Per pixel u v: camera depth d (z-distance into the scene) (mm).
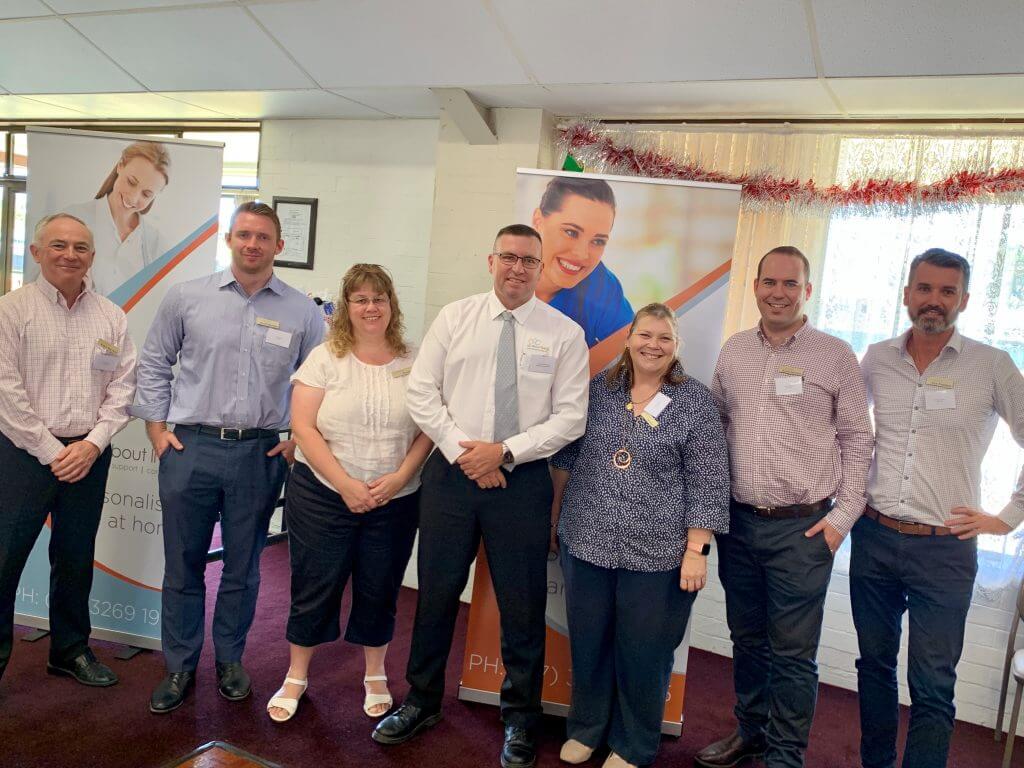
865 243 3113
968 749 2809
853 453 2283
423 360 2395
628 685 2352
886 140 3080
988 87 2639
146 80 3816
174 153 2957
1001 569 2961
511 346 2359
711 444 2279
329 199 4258
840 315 3158
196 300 2586
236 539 2654
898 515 2273
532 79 3100
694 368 2752
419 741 2520
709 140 3318
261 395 2611
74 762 2230
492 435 2338
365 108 3887
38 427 2416
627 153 3367
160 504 2850
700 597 3500
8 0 3346
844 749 2715
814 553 2273
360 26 3033
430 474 2408
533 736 2473
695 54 2750
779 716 2299
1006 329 2930
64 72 3906
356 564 2572
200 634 2693
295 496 2510
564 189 2791
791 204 3186
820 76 2723
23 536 2461
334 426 2434
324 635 2600
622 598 2318
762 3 2480
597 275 2799
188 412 2564
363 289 2434
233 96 3885
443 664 2527
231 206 4656
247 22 3168
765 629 2484
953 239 2988
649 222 2758
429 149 4039
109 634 3014
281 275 4395
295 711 2602
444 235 3637
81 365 2539
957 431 2225
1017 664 2486
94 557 2814
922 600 2256
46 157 2982
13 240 5262
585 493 2355
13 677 2707
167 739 2389
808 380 2293
